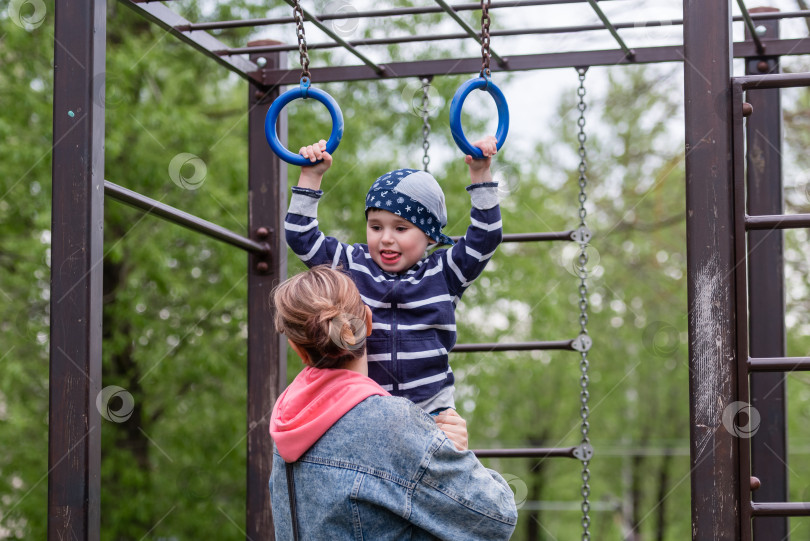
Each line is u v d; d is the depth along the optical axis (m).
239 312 7.73
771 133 3.51
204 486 7.70
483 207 2.16
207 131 7.54
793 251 8.69
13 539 7.52
